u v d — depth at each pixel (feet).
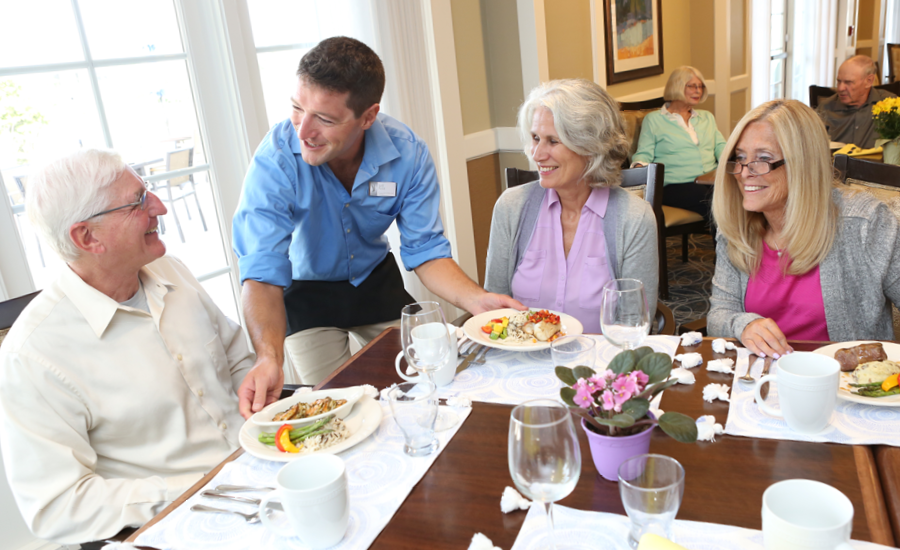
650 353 3.06
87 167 4.00
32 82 6.26
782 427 3.32
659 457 2.51
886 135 9.24
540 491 2.43
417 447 3.46
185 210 7.64
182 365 4.53
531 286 6.08
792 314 5.16
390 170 6.20
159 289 4.59
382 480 3.24
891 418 3.29
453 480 3.19
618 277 5.82
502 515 2.89
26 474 3.78
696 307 11.34
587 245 5.84
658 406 3.68
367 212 6.35
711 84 17.97
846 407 3.44
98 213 4.00
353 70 5.13
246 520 3.07
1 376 3.89
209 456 4.55
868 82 13.66
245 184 5.83
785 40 22.56
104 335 4.26
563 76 12.70
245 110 7.84
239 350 5.30
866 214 4.78
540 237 6.02
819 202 4.76
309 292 6.68
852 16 24.90
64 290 4.17
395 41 9.06
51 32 6.36
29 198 3.97
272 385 4.49
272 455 3.48
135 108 7.07
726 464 3.07
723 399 3.63
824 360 3.29
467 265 11.13
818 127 4.69
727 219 5.18
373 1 8.75
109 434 4.25
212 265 8.00
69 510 3.67
